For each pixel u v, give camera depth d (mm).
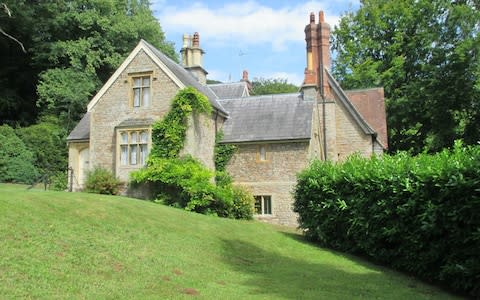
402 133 38094
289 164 24422
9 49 39312
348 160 16719
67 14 37500
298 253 15156
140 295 8609
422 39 35062
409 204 12328
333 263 13922
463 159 11422
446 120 34500
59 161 33156
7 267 8602
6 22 37156
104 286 8820
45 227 11266
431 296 10477
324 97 27984
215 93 32406
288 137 24344
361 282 11469
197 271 11094
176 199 21859
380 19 37219
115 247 11430
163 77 23688
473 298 10641
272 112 26562
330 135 27531
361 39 37750
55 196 14273
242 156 25297
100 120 24391
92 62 37312
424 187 12094
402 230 12891
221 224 17250
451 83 33500
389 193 13453
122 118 24047
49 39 38531
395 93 35781
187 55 30094
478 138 33562
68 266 9477
